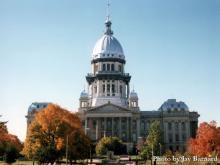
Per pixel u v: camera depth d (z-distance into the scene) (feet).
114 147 545.44
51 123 315.78
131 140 647.56
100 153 531.91
